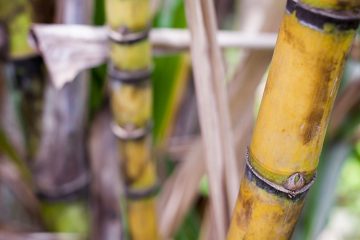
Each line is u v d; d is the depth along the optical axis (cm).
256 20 83
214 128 61
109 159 84
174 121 94
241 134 77
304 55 42
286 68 43
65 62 68
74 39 68
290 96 44
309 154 45
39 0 74
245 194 48
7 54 74
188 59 86
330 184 86
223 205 63
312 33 42
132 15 63
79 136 82
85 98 81
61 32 68
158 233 81
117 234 87
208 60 59
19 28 73
